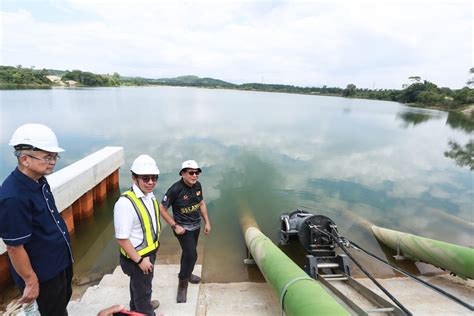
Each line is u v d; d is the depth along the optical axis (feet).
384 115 183.21
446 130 121.08
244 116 144.15
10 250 7.37
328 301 10.73
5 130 70.18
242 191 40.57
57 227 8.67
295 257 23.43
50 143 7.63
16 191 7.27
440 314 14.24
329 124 127.54
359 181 47.88
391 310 11.99
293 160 60.95
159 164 52.13
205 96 347.36
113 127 87.10
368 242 26.25
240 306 14.88
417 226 31.40
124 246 9.30
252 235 22.61
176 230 12.70
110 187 33.04
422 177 52.06
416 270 21.08
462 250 18.45
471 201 40.42
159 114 130.52
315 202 37.50
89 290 14.96
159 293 14.55
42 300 8.63
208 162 56.29
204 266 20.85
